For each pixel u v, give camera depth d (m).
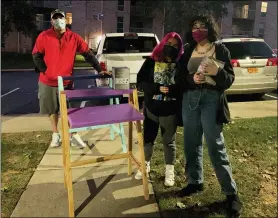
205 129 3.00
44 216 3.00
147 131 3.55
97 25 35.78
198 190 3.46
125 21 37.56
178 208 3.17
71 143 4.64
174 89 3.20
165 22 38.22
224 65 2.90
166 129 3.40
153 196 3.37
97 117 3.02
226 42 8.19
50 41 4.27
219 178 3.05
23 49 32.97
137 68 7.37
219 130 3.00
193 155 3.28
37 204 3.18
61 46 4.31
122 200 3.28
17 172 3.85
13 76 16.23
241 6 43.06
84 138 5.04
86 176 3.76
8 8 26.03
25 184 3.55
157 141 4.98
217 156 3.02
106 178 3.72
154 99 3.28
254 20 44.09
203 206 3.22
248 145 5.03
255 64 8.00
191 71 3.03
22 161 4.15
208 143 3.02
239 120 6.48
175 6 36.56
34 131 5.46
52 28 4.37
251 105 8.03
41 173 3.82
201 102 3.00
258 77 8.08
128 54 7.43
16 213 3.03
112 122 2.95
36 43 4.33
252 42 8.29
